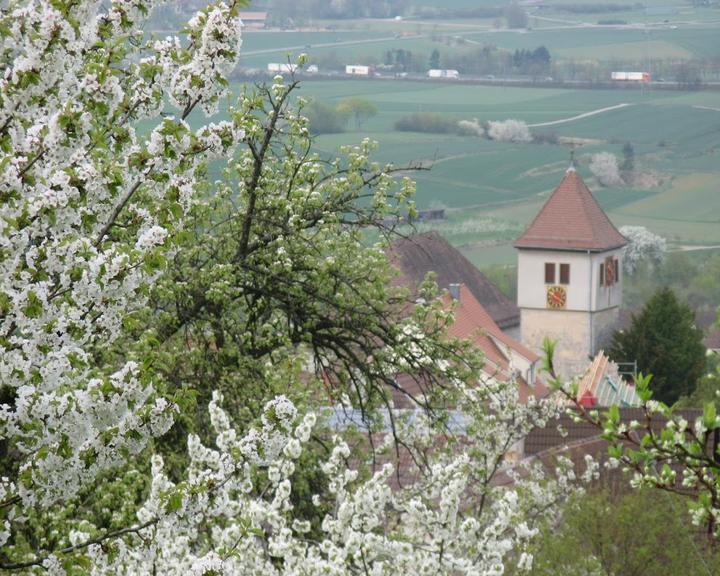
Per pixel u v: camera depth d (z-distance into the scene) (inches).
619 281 6565.0
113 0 595.5
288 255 1371.8
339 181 1392.7
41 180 545.6
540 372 568.4
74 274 551.8
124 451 583.5
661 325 4648.1
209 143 604.1
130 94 606.9
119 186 549.3
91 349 1092.5
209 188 1369.3
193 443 799.7
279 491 859.4
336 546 888.9
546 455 2103.8
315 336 1418.6
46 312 553.0
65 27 531.2
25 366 547.2
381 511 879.7
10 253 538.9
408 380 2534.5
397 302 1444.4
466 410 1448.1
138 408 581.9
